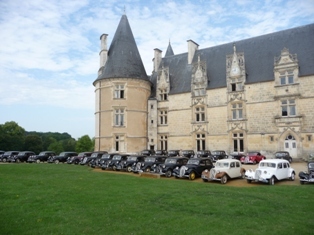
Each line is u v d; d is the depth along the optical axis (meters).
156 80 43.28
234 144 33.53
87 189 14.49
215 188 15.33
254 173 17.89
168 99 39.78
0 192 13.55
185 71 40.81
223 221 9.04
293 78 30.12
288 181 18.59
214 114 35.22
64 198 12.25
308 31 32.56
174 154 33.59
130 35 42.44
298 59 31.11
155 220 9.07
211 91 35.75
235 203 11.45
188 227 8.42
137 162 24.41
